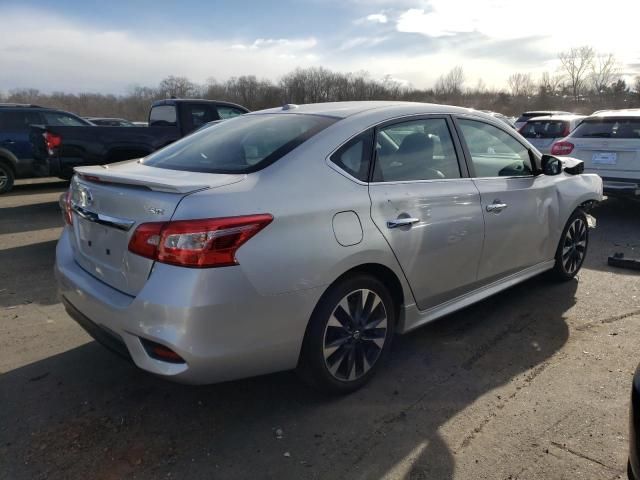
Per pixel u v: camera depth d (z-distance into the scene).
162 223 2.29
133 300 2.40
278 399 2.93
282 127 3.06
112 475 2.33
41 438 2.58
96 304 2.57
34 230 7.01
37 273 5.12
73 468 2.37
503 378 3.14
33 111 10.55
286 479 2.30
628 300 4.36
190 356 2.27
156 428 2.67
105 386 3.05
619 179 7.10
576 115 12.01
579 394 2.94
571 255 4.73
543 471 2.33
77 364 3.30
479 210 3.48
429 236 3.12
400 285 3.04
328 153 2.80
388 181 2.99
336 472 2.35
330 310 2.69
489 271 3.71
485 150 3.74
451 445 2.52
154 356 2.37
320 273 2.56
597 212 8.23
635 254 5.77
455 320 4.00
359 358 2.95
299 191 2.57
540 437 2.57
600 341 3.61
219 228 2.25
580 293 4.54
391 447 2.51
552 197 4.24
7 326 3.85
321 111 3.23
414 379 3.13
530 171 4.16
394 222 2.90
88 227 2.77
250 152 2.85
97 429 2.65
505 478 2.30
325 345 2.72
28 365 3.29
